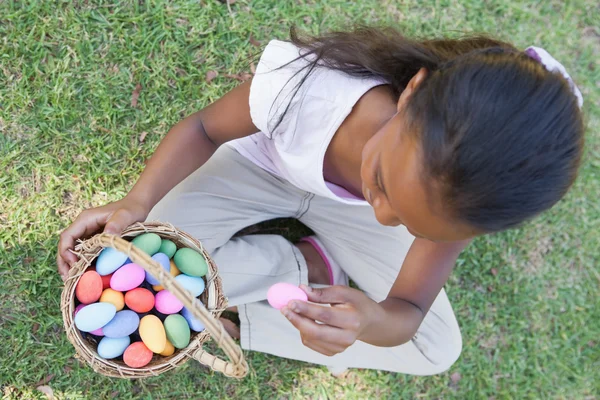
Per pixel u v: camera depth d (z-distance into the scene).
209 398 1.59
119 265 1.08
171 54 1.63
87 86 1.57
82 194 1.56
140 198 1.17
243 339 1.53
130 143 1.59
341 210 1.50
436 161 0.77
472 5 1.85
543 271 1.84
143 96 1.60
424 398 1.74
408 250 1.42
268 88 1.09
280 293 1.02
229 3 1.68
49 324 1.50
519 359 1.81
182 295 0.83
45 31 1.56
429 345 1.51
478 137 0.75
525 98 0.76
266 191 1.48
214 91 1.65
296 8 1.72
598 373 1.86
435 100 0.80
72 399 1.50
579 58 1.92
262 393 1.63
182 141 1.23
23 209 1.52
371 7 1.78
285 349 1.55
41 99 1.55
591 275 1.87
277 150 1.24
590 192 1.87
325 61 1.07
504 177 0.75
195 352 1.08
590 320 1.87
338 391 1.68
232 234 1.48
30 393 1.48
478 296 1.79
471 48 1.10
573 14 1.92
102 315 1.04
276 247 1.52
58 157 1.55
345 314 0.99
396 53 1.04
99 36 1.59
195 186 1.42
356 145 1.09
